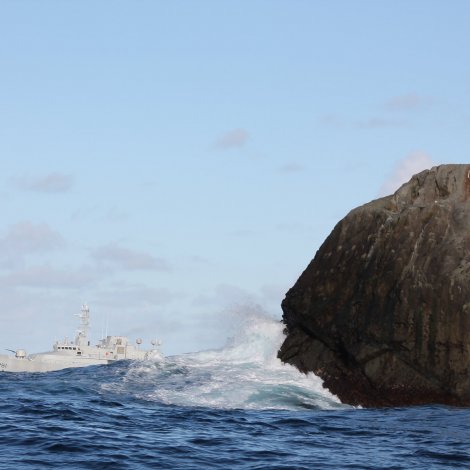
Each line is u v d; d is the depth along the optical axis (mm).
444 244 40562
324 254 43875
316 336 42781
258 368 42188
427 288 39469
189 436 26844
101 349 84125
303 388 39406
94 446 24469
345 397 40125
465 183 42969
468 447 26375
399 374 39531
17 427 27234
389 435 28641
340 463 23516
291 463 23281
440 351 38812
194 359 44406
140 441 25594
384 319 39938
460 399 38219
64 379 43500
